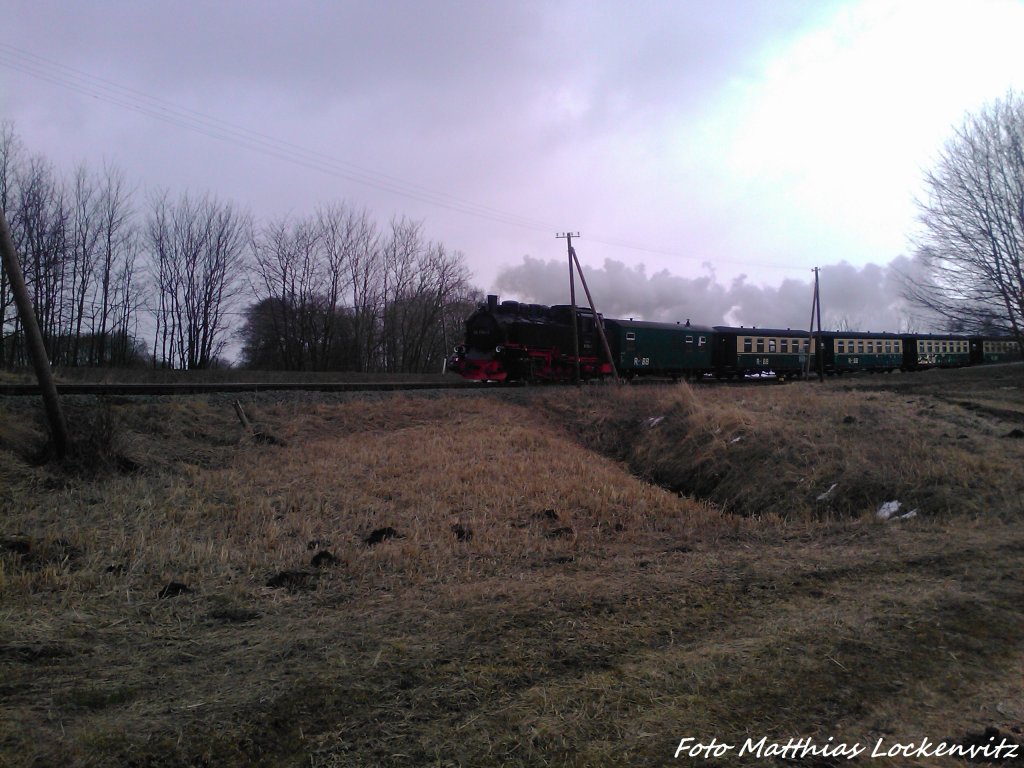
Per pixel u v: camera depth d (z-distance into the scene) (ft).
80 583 19.72
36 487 31.89
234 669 13.70
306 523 29.53
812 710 12.19
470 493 37.40
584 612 17.34
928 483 35.32
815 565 22.12
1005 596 18.44
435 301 186.09
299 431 50.96
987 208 69.62
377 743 10.82
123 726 11.07
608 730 11.30
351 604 19.04
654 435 56.59
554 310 96.43
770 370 126.72
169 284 151.74
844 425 48.06
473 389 70.90
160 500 31.91
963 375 104.37
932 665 14.19
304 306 168.96
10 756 10.09
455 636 15.60
